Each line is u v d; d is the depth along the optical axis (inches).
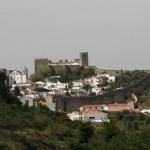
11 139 7839.6
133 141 7736.2
